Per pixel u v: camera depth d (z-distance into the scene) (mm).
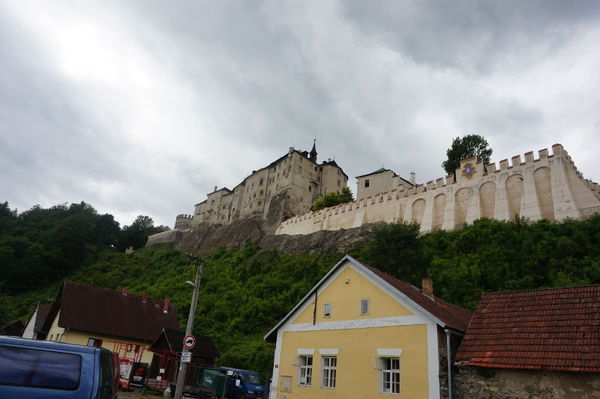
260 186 99312
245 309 49625
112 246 130375
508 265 35406
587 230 36469
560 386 13289
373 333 19031
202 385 27281
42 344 9242
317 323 21891
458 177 52219
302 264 57281
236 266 71562
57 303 40594
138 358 37812
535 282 32406
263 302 49438
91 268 98875
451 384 15664
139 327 39875
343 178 102812
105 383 9555
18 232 111188
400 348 17719
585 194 40406
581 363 12852
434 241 46062
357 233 58031
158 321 41750
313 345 21484
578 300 15070
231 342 43344
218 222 106812
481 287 34094
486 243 41219
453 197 51500
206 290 60375
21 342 9102
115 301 40938
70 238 100688
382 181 76188
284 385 21969
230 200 109312
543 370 13602
